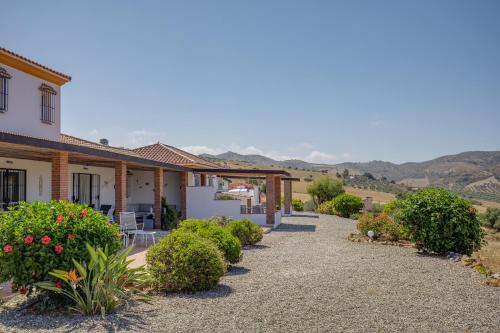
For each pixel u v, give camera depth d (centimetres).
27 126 1483
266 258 1194
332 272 975
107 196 2086
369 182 10550
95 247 681
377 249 1404
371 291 790
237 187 4428
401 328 586
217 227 1069
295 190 7438
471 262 1091
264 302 704
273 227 2217
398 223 1384
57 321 595
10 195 1474
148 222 2048
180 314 634
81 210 713
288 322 604
